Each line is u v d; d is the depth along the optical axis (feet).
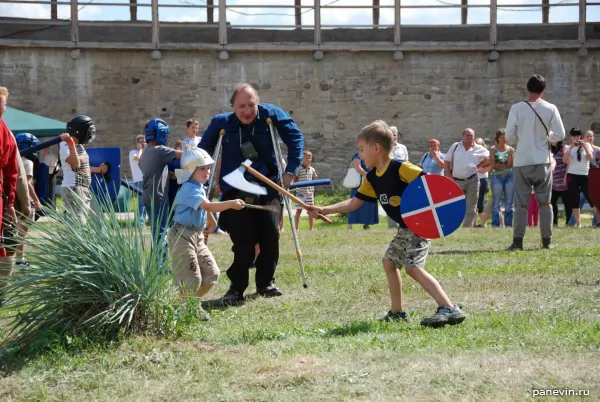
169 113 92.73
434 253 36.52
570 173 54.60
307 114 94.79
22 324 19.56
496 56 94.53
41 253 18.93
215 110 93.35
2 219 20.93
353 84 94.99
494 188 54.80
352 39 95.14
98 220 19.42
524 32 95.81
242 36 94.22
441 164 53.52
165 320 19.07
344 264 33.45
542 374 14.42
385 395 13.78
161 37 92.94
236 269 25.32
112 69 91.56
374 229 54.19
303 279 26.45
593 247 37.01
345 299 24.68
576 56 95.40
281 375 15.40
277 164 25.79
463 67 95.30
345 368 15.55
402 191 20.11
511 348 16.55
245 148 25.67
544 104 36.52
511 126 36.83
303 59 94.43
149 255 19.47
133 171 53.42
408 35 95.30
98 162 36.96
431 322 19.22
